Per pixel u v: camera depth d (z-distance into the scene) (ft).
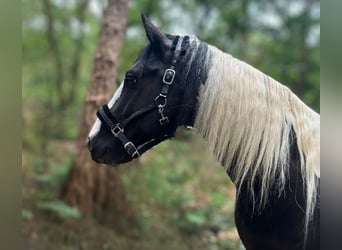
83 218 17.33
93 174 17.85
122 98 7.48
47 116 27.94
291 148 6.84
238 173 6.95
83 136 17.76
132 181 21.54
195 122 7.20
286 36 29.25
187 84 7.10
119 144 7.61
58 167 21.57
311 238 6.66
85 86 31.30
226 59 7.15
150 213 19.79
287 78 29.14
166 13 29.76
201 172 25.03
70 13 30.68
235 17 28.99
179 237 18.69
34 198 17.93
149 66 7.29
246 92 6.93
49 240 15.92
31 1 29.32
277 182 6.75
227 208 21.71
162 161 25.46
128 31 27.55
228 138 6.93
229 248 17.94
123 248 16.90
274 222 6.81
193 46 7.23
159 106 7.20
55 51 30.09
